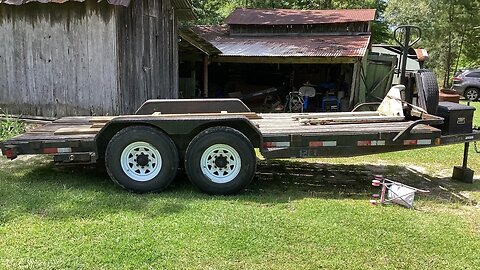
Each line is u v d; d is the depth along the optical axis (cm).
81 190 419
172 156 418
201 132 416
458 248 311
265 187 458
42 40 746
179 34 1031
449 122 467
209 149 415
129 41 761
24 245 296
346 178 508
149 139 412
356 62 1130
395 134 434
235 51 1209
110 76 721
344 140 432
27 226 327
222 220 348
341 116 529
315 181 489
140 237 312
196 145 413
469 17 2139
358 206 395
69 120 548
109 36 711
